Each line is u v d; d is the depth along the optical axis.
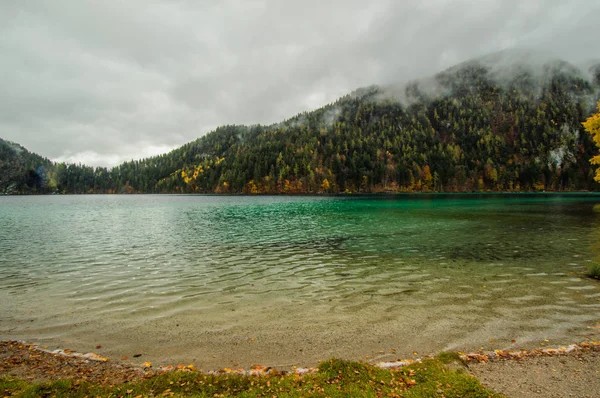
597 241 26.30
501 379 7.61
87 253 24.42
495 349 9.20
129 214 63.75
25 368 8.57
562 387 7.21
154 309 12.84
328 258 21.73
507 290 14.36
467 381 7.29
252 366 8.58
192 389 7.23
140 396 7.00
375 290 14.77
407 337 10.11
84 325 11.38
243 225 42.06
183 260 21.70
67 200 151.88
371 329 10.72
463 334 10.21
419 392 6.92
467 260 20.47
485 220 43.53
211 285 16.00
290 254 23.25
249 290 15.12
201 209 75.50
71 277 17.62
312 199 120.44
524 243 26.00
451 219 45.53
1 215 62.72
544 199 99.62
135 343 10.02
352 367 7.91
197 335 10.51
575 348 9.05
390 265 19.52
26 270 19.22
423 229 35.47
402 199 110.56
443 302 13.05
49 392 7.11
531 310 11.99
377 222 42.88
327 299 13.71
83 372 8.37
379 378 7.46
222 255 23.20
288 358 9.02
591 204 72.69
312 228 37.62
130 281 16.80
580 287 14.55
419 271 17.98
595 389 7.10
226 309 12.76
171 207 86.38
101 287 15.79
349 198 125.06
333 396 6.80
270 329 10.87
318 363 8.71
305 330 10.74
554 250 23.06
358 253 23.20
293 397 6.80
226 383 7.46
